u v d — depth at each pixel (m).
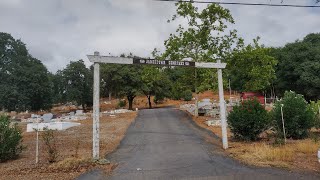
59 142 17.89
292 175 9.65
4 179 9.93
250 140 17.12
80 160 12.11
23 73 57.66
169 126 25.64
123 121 30.94
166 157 13.35
